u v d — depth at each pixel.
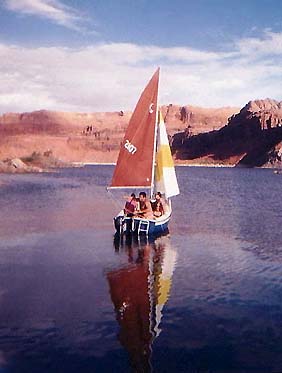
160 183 23.55
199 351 8.26
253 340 8.79
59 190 49.84
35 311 10.36
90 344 8.55
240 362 7.88
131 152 21.72
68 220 26.66
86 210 32.12
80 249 17.84
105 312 10.30
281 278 13.50
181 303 11.02
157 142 23.31
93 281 13.02
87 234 21.55
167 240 20.11
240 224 25.89
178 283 12.88
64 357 8.03
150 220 20.19
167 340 8.77
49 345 8.52
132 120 21.61
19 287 12.33
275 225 25.56
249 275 13.91
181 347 8.43
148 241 19.83
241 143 164.50
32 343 8.62
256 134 160.12
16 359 7.95
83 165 132.00
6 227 23.58
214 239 20.56
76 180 68.81
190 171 116.56
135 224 20.34
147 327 9.46
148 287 12.46
